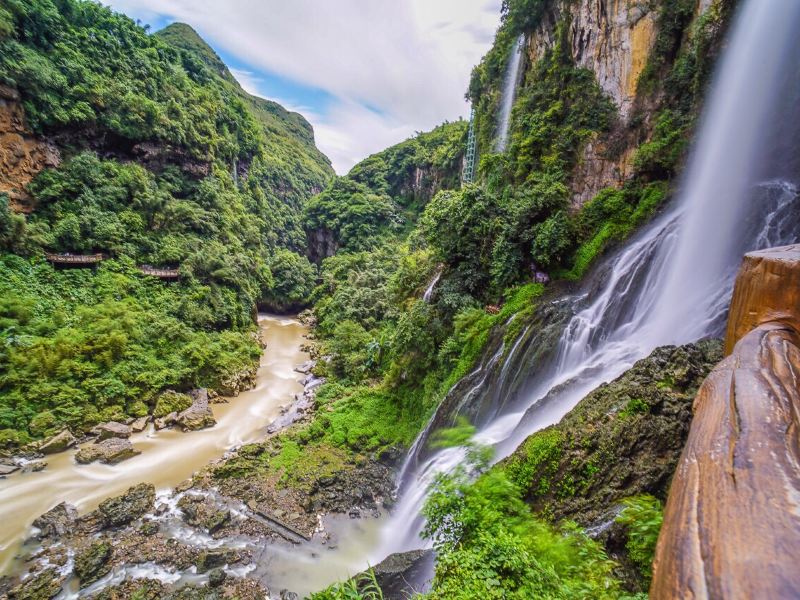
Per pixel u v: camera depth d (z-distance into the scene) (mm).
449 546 4426
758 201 11031
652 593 796
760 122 11469
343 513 14062
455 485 4996
